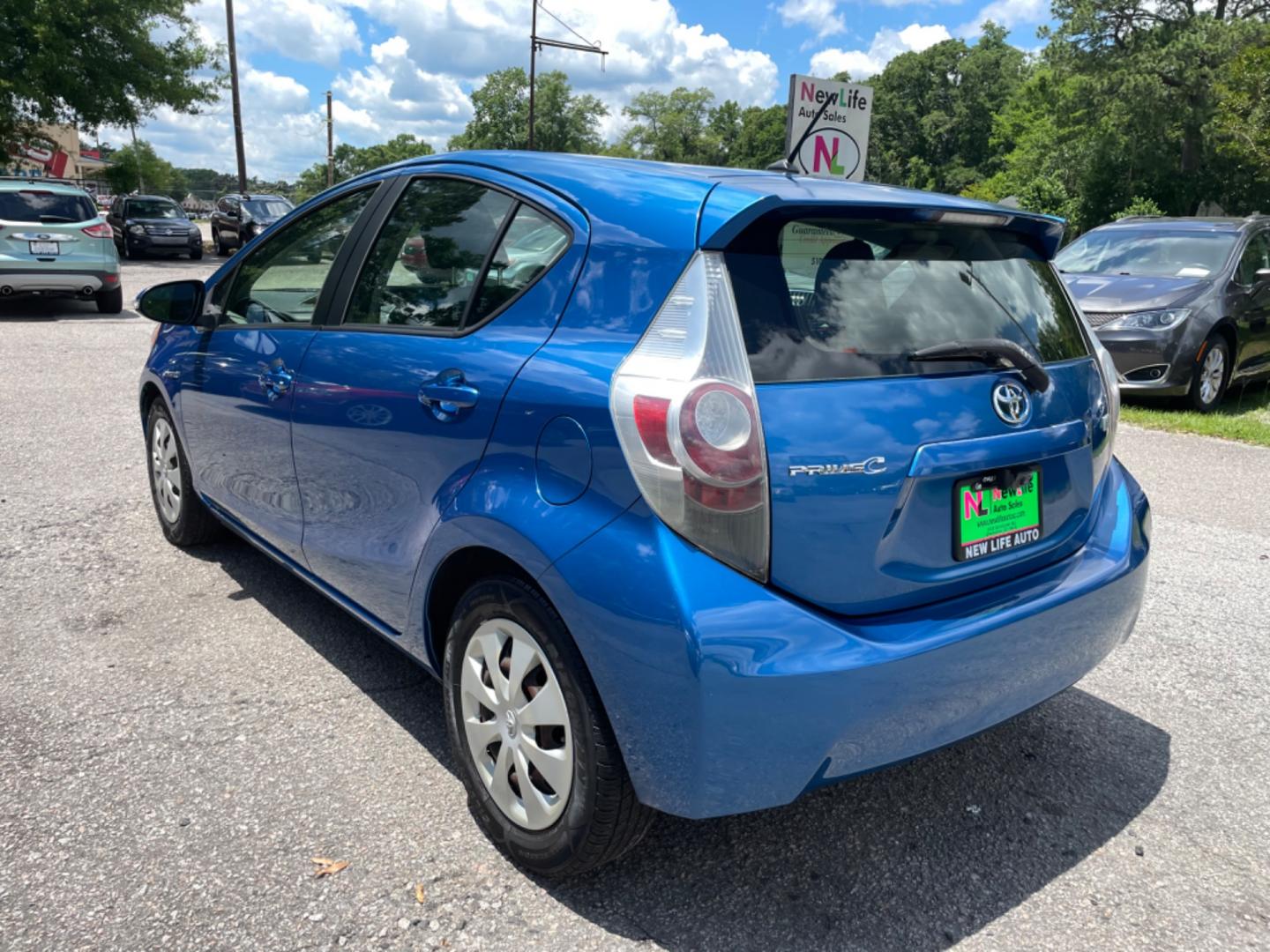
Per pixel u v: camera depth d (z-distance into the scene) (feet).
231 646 11.92
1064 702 11.42
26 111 81.25
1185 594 14.80
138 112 86.74
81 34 79.97
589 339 7.32
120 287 45.50
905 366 7.27
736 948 7.30
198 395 12.89
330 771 9.35
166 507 15.08
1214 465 22.88
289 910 7.47
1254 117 85.92
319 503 10.40
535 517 7.16
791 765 6.63
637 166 8.46
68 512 16.63
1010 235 9.04
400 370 8.92
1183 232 32.71
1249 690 11.76
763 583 6.55
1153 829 8.97
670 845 8.51
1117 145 146.00
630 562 6.54
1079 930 7.63
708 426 6.42
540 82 281.33
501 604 7.70
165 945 7.05
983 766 9.98
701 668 6.30
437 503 8.30
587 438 6.91
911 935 7.51
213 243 111.55
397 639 9.57
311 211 11.68
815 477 6.60
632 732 6.72
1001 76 329.11
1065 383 8.45
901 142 345.92
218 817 8.57
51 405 24.98
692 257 7.00
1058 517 8.39
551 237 8.13
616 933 7.40
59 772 9.14
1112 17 147.74
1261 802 9.47
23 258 42.24
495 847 8.32
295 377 10.53
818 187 7.77
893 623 7.03
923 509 7.18
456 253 9.02
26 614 12.56
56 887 7.61
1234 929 7.70
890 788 9.55
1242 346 30.78
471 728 8.29
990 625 7.29
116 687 10.82
